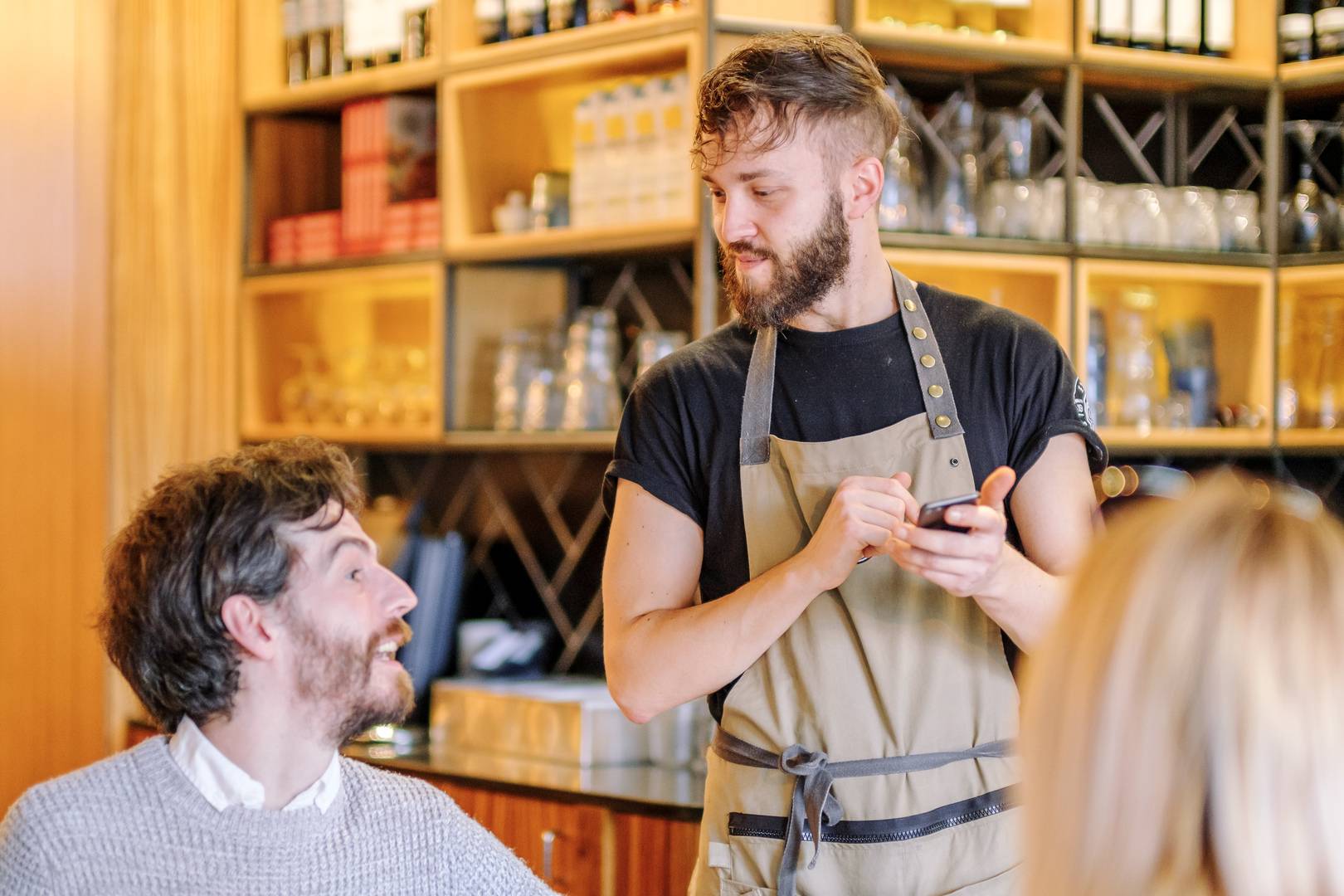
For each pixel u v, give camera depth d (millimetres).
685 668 1682
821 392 1773
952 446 1732
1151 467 3012
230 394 3738
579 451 3393
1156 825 659
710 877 1751
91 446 3541
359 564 1486
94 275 3541
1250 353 2988
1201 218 2949
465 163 3279
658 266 3322
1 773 3455
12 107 3445
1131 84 2980
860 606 1706
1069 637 710
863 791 1676
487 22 3207
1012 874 1670
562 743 2943
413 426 3385
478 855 1551
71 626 3508
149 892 1401
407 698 1526
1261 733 637
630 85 2998
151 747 1461
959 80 2916
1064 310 2857
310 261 3570
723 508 1802
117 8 3564
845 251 1728
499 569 3590
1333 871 625
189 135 3672
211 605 1422
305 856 1454
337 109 3668
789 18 2842
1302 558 667
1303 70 2918
